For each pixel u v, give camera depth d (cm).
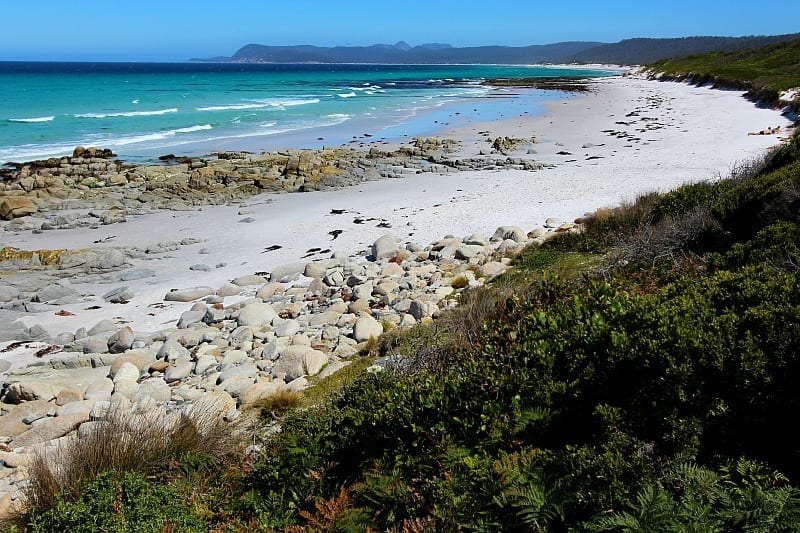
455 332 789
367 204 2312
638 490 353
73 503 521
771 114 4019
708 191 1267
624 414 427
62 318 1373
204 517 535
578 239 1307
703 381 421
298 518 507
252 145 3841
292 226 2075
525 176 2603
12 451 741
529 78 13075
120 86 9325
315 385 840
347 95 8131
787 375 401
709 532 304
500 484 399
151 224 2181
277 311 1266
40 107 5662
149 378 984
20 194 2497
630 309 539
